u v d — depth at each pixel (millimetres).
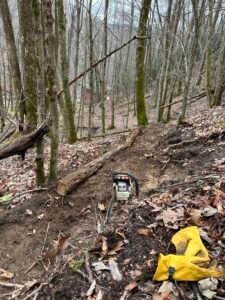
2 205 4699
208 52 10398
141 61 8141
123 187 4191
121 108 19875
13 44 7531
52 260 3439
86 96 21453
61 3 7121
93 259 3182
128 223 3623
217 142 5828
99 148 6879
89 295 2758
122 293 2732
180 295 2607
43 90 4430
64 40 7449
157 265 2936
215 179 4148
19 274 3344
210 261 2803
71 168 5965
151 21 11930
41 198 4633
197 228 3168
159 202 3857
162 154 6004
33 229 4051
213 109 8797
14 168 6508
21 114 7680
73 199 4562
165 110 14086
